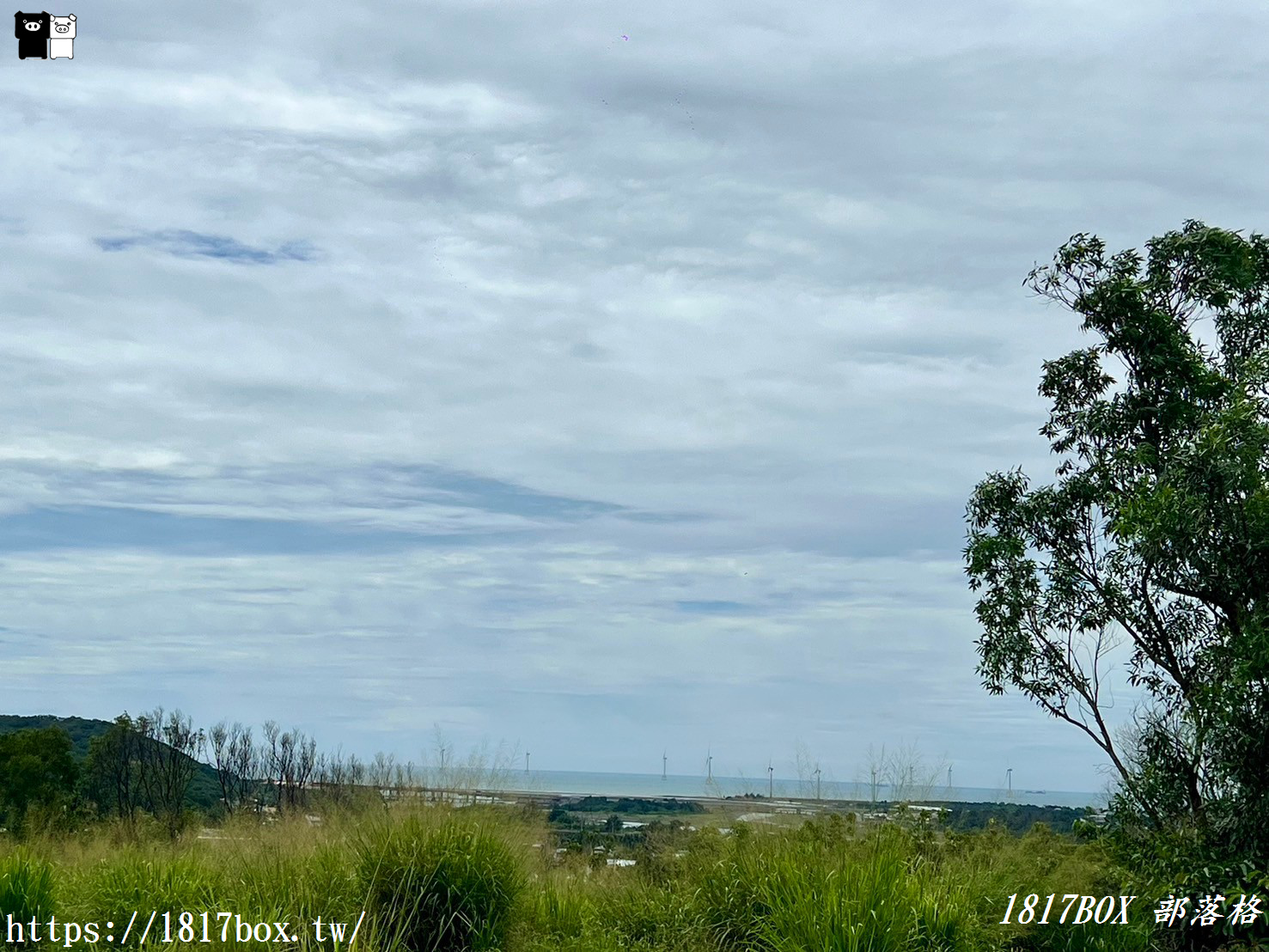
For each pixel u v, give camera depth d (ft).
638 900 38.14
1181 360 38.81
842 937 27.94
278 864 36.35
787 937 29.09
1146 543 34.35
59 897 34.27
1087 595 40.04
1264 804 31.63
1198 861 32.27
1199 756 35.04
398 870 33.99
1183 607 37.40
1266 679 31.42
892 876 30.86
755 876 35.14
